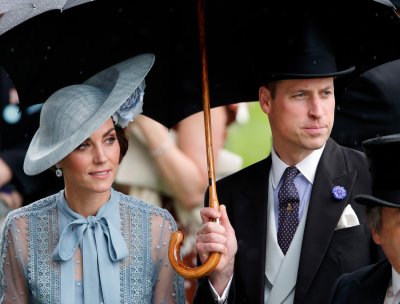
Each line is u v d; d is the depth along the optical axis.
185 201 22.72
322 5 16.83
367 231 16.81
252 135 24.55
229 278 16.81
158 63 17.91
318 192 16.94
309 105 16.58
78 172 16.39
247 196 17.30
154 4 17.62
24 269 16.89
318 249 16.70
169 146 22.50
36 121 23.17
